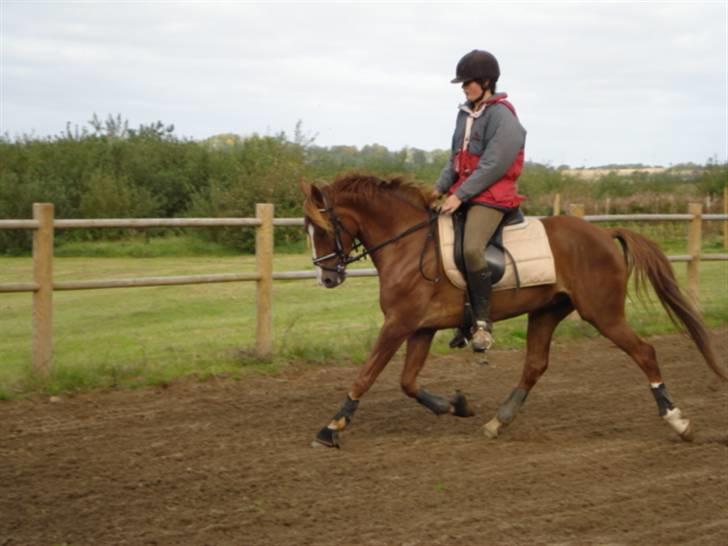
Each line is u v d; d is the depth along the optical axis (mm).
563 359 9047
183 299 13234
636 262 6316
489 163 5871
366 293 13695
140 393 7402
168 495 5012
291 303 12766
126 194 23406
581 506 4863
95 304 12891
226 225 8102
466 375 8273
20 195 22875
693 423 6727
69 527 4531
